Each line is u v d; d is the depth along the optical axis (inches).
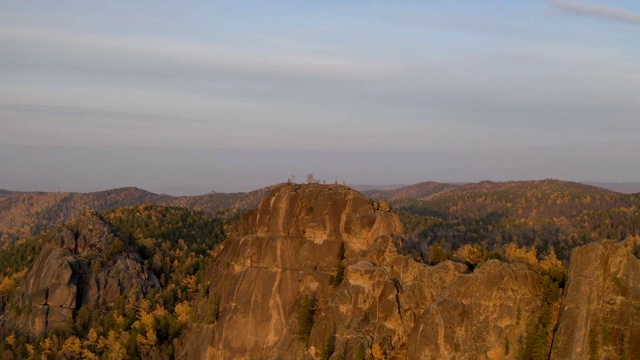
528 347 3476.9
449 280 3821.4
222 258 4990.2
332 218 4397.1
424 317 3609.7
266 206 4687.5
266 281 4399.6
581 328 3353.8
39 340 6363.2
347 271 3961.6
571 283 3496.6
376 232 4352.9
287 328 4170.8
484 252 4379.9
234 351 4338.1
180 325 5944.9
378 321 3821.4
